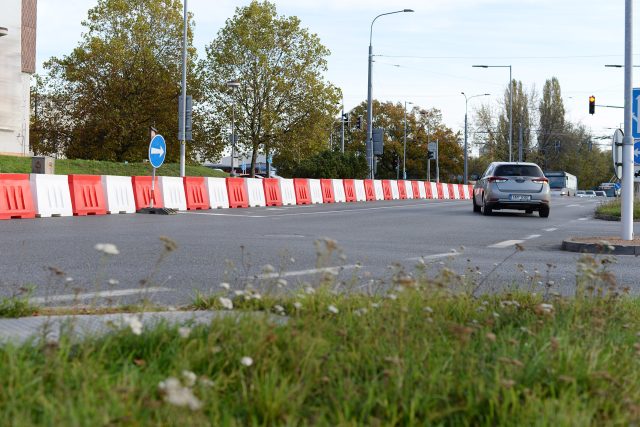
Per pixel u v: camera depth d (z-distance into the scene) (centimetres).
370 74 5706
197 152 6969
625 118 1716
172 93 6359
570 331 573
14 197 2269
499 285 1026
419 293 674
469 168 12850
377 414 393
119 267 1124
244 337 495
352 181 4650
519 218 2964
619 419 391
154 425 349
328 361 469
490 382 431
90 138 6281
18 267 1093
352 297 709
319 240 691
